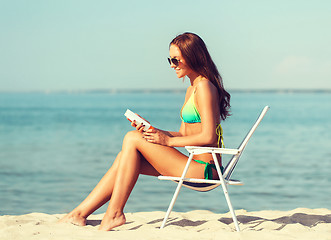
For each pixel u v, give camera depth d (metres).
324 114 63.75
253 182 11.67
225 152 3.12
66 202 9.15
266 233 3.01
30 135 29.75
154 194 10.08
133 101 181.62
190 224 3.89
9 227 3.38
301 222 3.87
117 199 3.47
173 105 125.88
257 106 115.75
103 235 3.12
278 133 30.91
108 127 38.97
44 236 3.11
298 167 14.47
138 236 3.04
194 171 3.39
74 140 25.92
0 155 18.33
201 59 3.46
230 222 3.94
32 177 12.55
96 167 14.62
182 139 3.38
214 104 3.38
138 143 3.46
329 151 19.39
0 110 82.81
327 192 10.30
